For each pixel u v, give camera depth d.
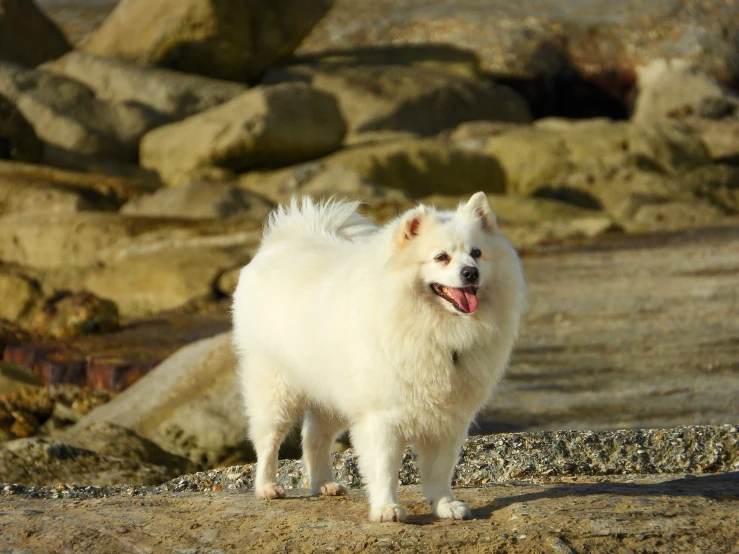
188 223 23.02
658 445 8.00
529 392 12.09
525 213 27.97
